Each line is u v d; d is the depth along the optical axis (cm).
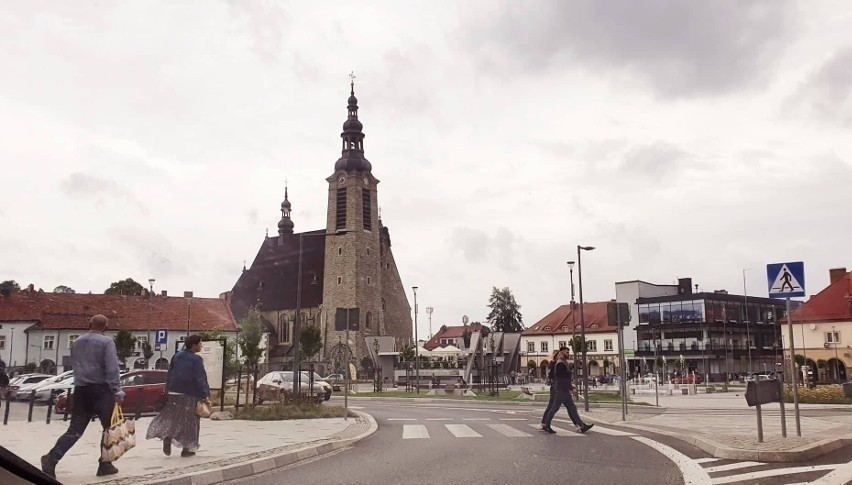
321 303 10500
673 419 2108
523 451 1326
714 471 1070
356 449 1400
